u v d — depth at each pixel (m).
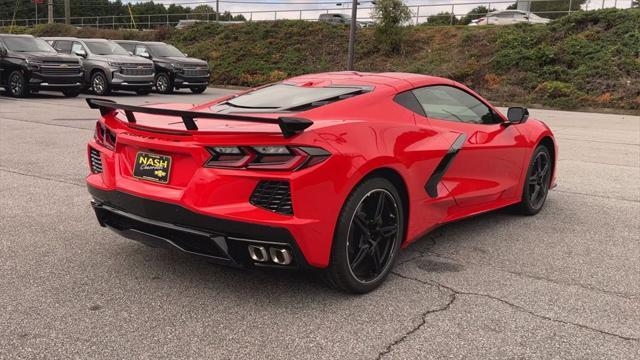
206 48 35.28
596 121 15.99
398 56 30.83
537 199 5.26
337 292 3.28
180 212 2.98
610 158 8.66
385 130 3.36
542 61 25.69
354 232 3.18
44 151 7.80
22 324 2.79
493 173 4.46
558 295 3.30
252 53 33.56
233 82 31.16
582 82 23.44
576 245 4.28
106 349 2.56
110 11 65.88
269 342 2.66
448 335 2.77
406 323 2.89
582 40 25.78
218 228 2.89
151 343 2.63
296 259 2.91
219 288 3.30
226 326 2.82
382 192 3.27
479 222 4.93
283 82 4.27
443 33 31.38
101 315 2.92
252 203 2.87
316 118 3.29
